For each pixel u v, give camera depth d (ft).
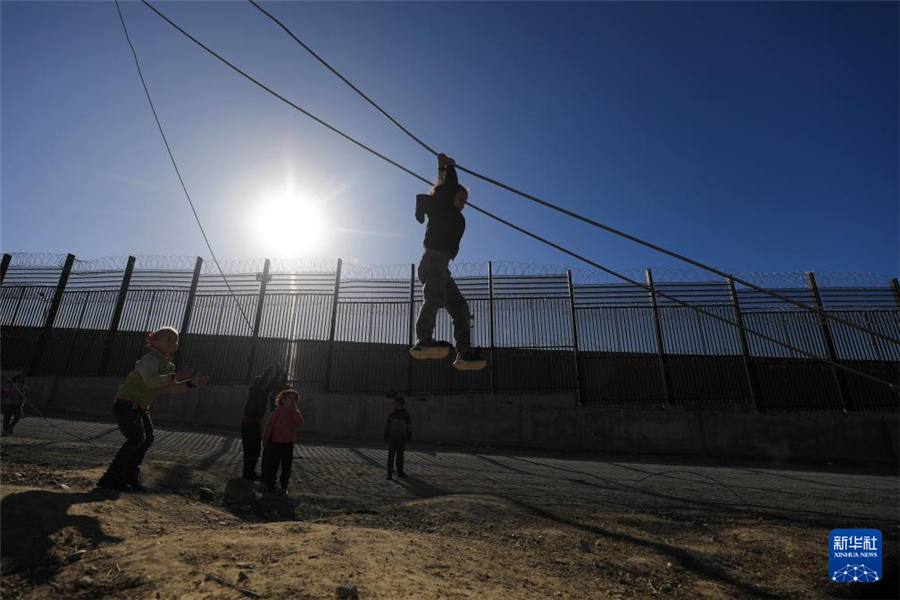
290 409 25.23
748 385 52.65
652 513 23.29
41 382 53.98
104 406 53.01
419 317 10.37
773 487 32.81
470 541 16.81
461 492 26.94
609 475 36.78
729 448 50.83
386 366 55.98
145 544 12.67
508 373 55.42
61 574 10.66
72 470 20.38
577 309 55.72
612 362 54.70
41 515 13.30
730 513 23.73
